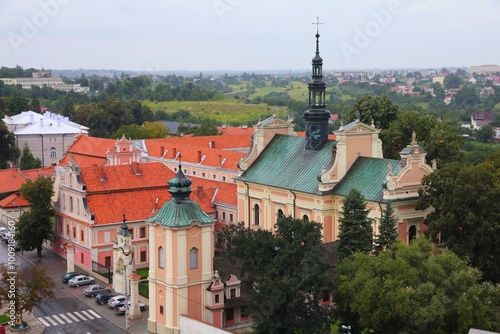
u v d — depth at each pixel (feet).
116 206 370.94
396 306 213.46
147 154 568.41
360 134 322.14
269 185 341.41
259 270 236.22
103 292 321.73
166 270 258.57
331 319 240.32
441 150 400.47
